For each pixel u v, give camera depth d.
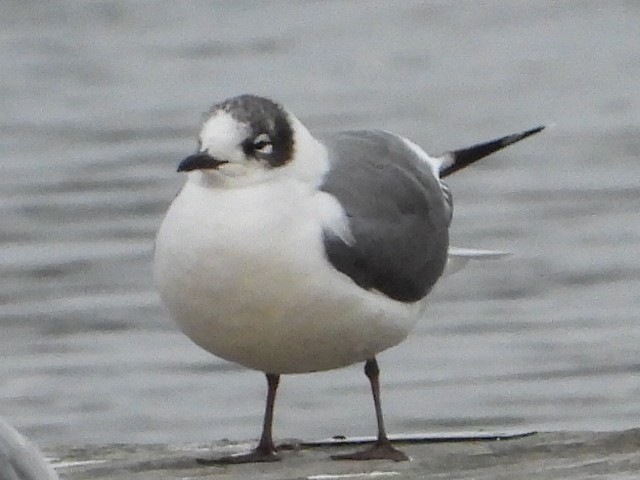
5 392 15.94
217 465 9.39
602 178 21.95
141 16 31.42
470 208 21.00
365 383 15.57
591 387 15.59
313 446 9.98
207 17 31.34
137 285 18.45
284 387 15.56
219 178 9.31
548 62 28.77
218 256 9.19
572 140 23.97
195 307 9.36
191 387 15.91
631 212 20.69
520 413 15.12
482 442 9.63
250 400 15.49
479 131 25.03
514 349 16.58
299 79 27.98
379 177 10.02
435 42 30.17
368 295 9.60
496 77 27.98
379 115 26.06
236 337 9.46
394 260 9.84
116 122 24.67
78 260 19.14
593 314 17.39
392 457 9.41
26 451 6.46
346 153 10.08
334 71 28.33
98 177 22.06
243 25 31.06
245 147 9.30
